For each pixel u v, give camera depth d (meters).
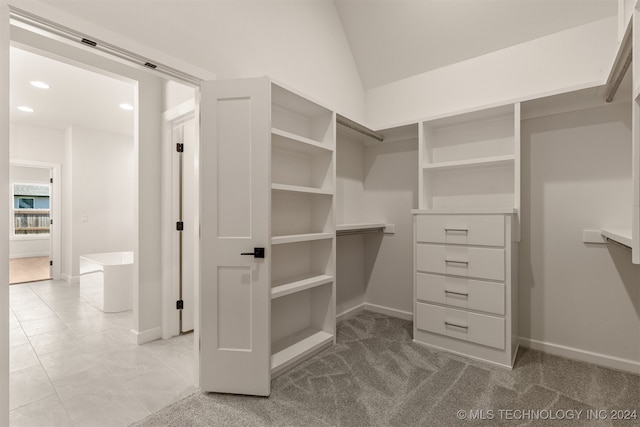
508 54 2.43
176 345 2.50
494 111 2.34
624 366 2.02
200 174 1.82
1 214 1.20
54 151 5.02
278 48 2.35
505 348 2.03
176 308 2.72
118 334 2.72
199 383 1.84
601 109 2.10
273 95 2.11
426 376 1.95
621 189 2.05
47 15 1.29
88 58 2.22
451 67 2.72
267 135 1.79
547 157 2.29
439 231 2.30
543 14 2.18
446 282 2.27
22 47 1.92
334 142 2.45
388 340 2.51
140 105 2.55
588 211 2.15
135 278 2.55
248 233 1.80
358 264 3.26
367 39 2.95
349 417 1.57
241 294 1.79
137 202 2.54
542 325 2.31
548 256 2.29
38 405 1.70
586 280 2.15
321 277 2.42
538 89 2.30
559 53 2.21
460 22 2.45
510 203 2.43
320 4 2.75
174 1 1.73
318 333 2.48
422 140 2.59
